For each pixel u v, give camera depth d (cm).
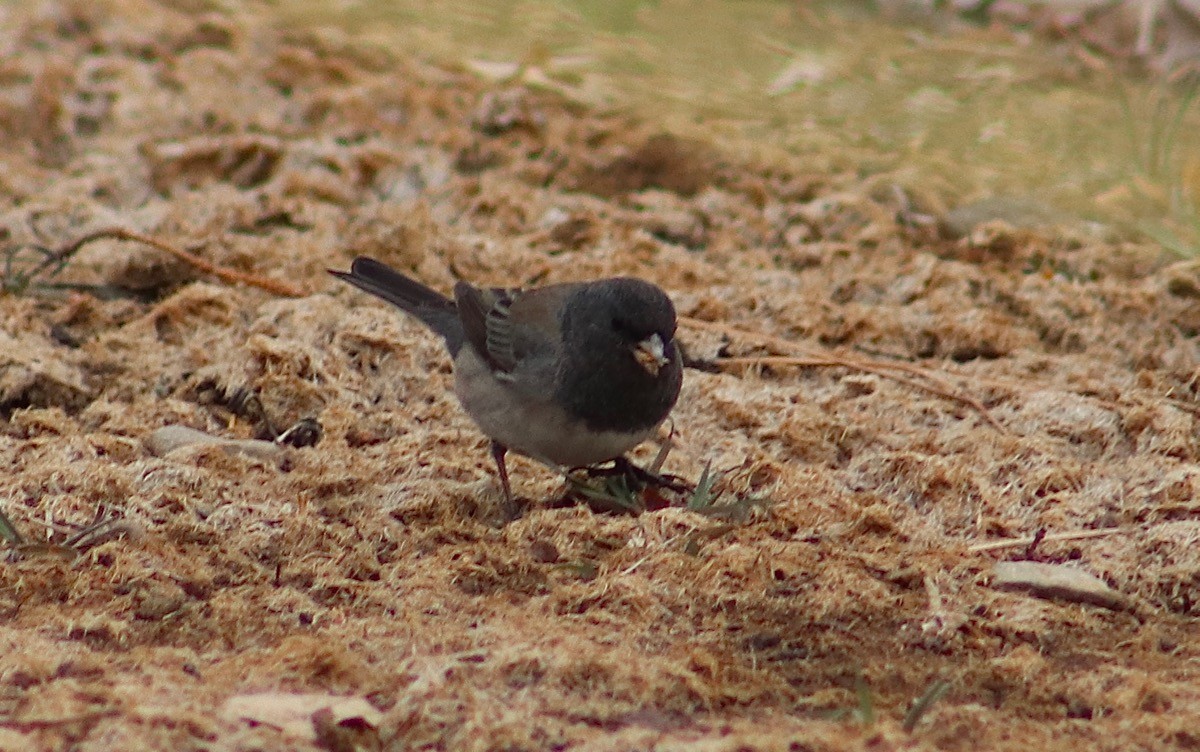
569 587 811
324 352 1112
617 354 875
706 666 729
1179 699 708
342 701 680
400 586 822
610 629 773
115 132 1574
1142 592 832
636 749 643
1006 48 1803
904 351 1185
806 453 1009
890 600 809
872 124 1622
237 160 1509
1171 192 1448
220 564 838
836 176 1519
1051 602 817
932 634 777
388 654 737
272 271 1279
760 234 1416
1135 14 1820
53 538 856
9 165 1495
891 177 1507
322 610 789
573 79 1700
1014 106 1653
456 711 672
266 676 707
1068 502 933
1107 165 1519
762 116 1639
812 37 1834
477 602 804
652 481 959
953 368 1141
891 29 1866
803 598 807
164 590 796
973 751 651
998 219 1425
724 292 1245
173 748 629
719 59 1762
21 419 1023
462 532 890
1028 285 1273
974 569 852
